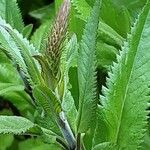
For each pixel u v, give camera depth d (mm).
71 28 583
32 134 450
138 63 429
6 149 864
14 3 604
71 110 459
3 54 610
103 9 580
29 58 416
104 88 445
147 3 421
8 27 434
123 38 572
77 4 557
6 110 843
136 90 430
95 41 426
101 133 453
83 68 435
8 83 604
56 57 399
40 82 414
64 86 434
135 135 433
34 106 638
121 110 438
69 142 450
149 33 426
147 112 427
